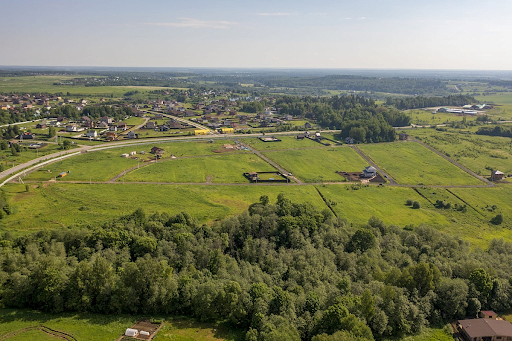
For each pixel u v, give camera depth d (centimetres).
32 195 16712
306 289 9469
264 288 8888
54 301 8588
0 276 8994
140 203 16462
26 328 8019
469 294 9562
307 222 12988
